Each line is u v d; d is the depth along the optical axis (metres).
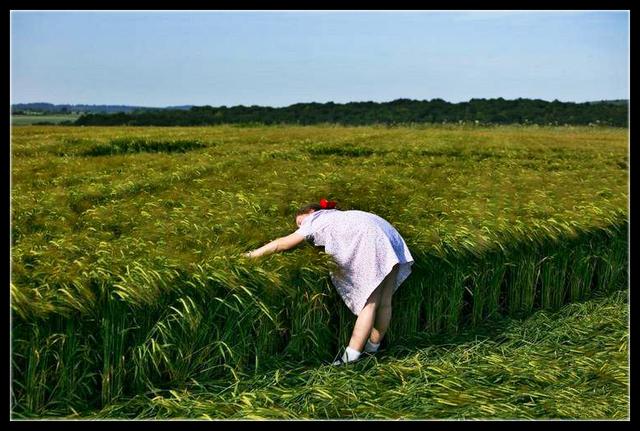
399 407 4.43
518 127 51.38
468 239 6.24
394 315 5.77
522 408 4.43
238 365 4.86
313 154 20.05
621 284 7.78
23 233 6.36
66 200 8.53
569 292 7.46
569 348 5.67
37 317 4.17
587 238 7.44
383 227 5.30
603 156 20.05
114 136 23.72
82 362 4.42
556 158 19.03
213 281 4.77
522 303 6.89
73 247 5.26
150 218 6.89
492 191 9.52
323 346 5.26
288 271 5.00
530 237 6.74
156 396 4.46
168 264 4.77
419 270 5.84
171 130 31.61
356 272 5.17
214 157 16.77
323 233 5.34
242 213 7.09
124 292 4.38
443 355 5.42
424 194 9.14
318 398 4.48
